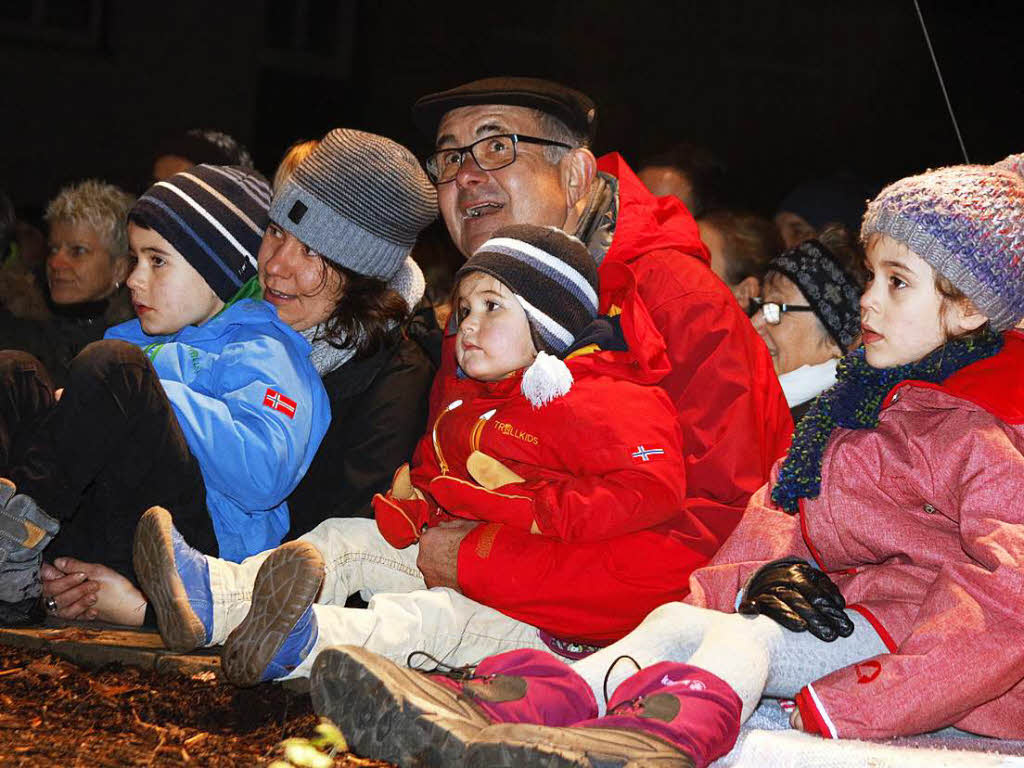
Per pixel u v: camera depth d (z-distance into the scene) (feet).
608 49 44.34
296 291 13.38
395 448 13.00
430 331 14.26
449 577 11.38
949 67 31.63
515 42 44.86
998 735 10.02
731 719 8.97
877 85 41.60
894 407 10.50
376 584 12.48
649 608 11.21
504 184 13.71
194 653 10.86
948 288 10.14
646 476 10.85
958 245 10.02
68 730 9.11
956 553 10.12
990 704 9.96
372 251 13.42
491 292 11.92
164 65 49.60
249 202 14.06
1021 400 9.93
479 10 44.88
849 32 42.19
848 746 9.27
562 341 11.94
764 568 10.39
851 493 10.46
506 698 9.02
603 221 13.70
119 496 11.80
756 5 43.39
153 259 13.65
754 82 43.70
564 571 11.05
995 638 9.39
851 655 9.98
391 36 45.85
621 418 11.04
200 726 9.43
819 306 16.12
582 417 11.07
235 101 50.16
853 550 10.50
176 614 10.43
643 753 8.13
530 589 11.07
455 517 11.87
